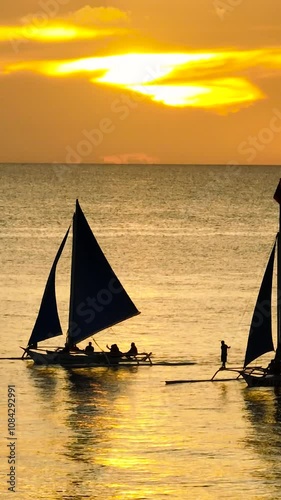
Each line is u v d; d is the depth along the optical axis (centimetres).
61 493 9062
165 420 11288
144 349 15125
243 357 14625
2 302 19262
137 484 9300
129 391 12625
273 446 10381
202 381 13188
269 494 9056
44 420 11262
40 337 14275
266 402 12150
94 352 14100
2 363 14200
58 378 13350
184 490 9131
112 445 10369
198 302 19538
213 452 10181
